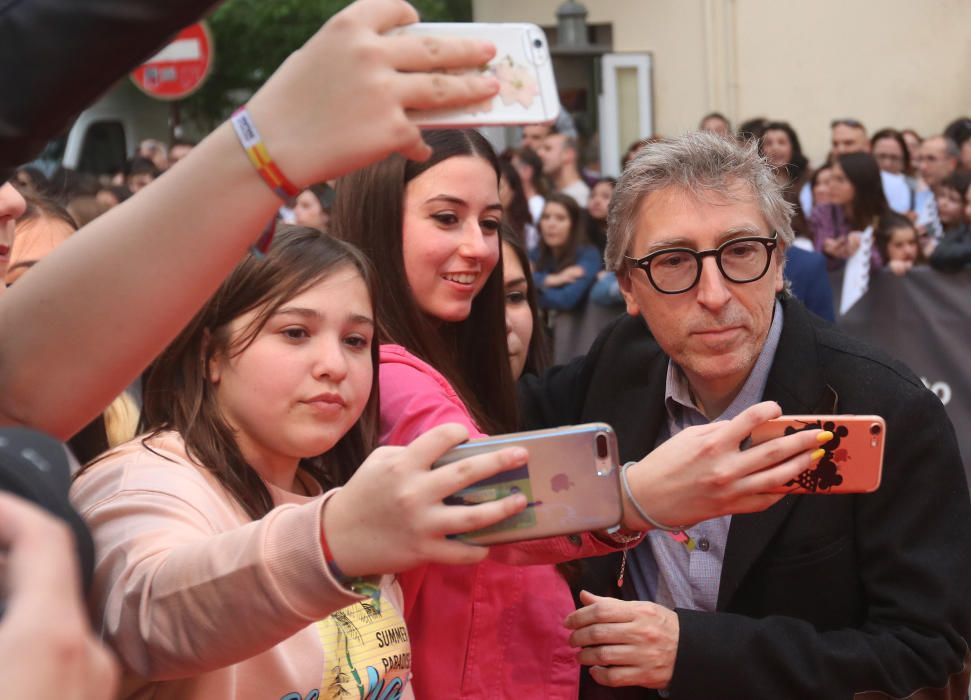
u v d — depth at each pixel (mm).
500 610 2090
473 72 1181
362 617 1744
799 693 2090
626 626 2062
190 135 20609
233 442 1720
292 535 1174
